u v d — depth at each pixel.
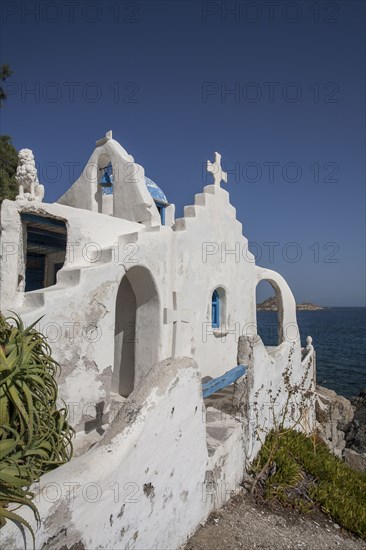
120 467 3.90
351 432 17.00
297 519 6.54
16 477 3.23
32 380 3.85
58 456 4.00
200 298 10.56
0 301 7.34
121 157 10.60
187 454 5.16
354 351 49.56
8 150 20.70
